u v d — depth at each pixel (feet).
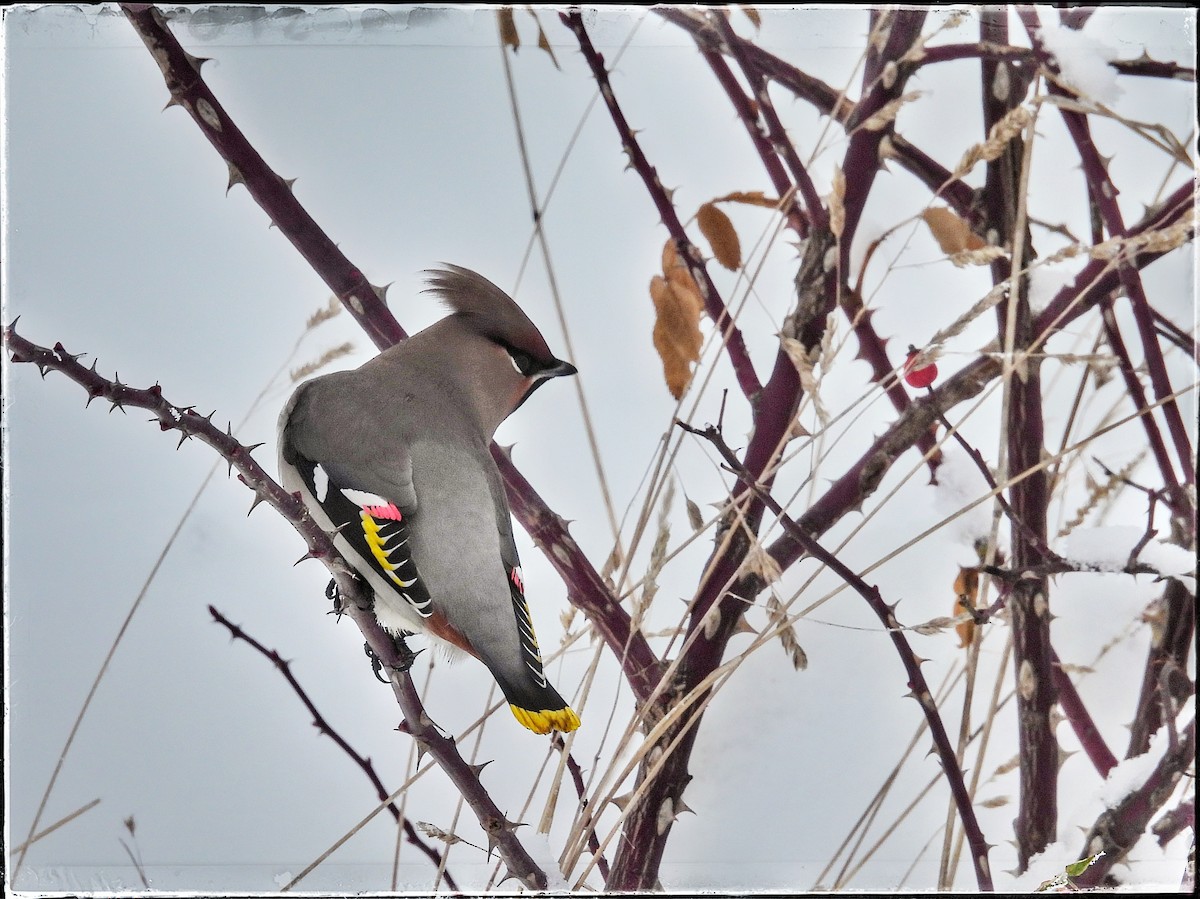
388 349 23.34
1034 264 21.18
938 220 24.59
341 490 20.74
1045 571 21.39
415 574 19.92
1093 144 23.76
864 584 20.84
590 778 21.63
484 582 20.42
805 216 25.96
